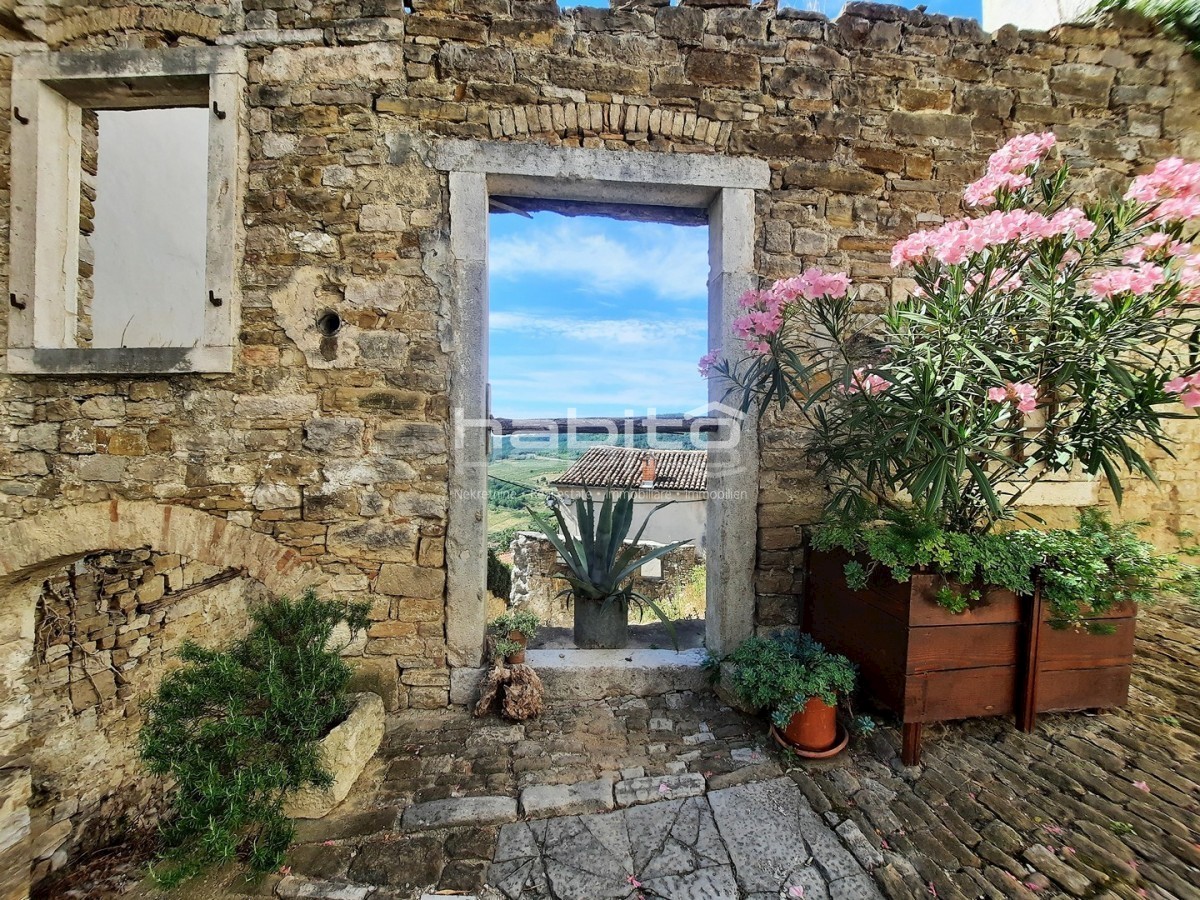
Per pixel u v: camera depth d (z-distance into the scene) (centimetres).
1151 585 174
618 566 251
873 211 231
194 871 131
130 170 305
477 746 192
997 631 172
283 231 211
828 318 206
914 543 169
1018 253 176
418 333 215
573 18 218
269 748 146
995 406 165
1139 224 167
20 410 206
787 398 203
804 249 229
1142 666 210
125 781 276
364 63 212
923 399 162
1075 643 175
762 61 225
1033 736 175
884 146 231
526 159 215
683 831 150
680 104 221
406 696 217
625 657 237
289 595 212
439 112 213
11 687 228
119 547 208
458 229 214
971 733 180
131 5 208
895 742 181
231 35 210
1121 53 242
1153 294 152
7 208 207
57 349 203
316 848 147
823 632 213
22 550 205
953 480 159
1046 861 133
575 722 207
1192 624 236
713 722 206
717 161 222
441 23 212
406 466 215
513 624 230
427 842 148
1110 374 156
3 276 206
